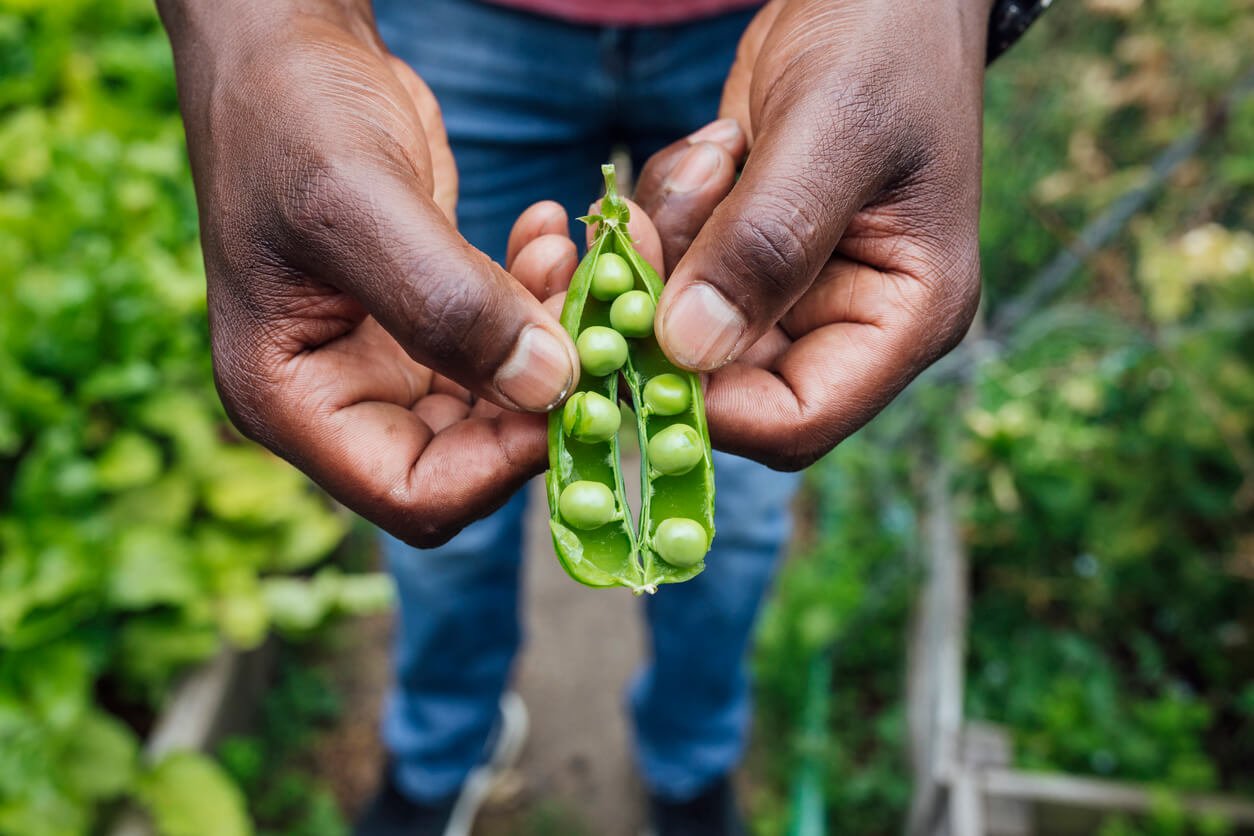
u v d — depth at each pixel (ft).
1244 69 2.16
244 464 2.21
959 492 2.16
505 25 1.40
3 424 1.96
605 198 1.02
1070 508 2.05
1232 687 2.01
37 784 1.72
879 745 2.21
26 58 2.68
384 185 0.90
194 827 1.77
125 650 1.95
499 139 1.47
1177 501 2.06
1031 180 2.67
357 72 0.97
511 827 2.22
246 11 0.99
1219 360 2.02
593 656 2.50
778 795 2.19
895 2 0.96
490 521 1.62
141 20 2.84
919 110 0.94
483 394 0.93
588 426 0.98
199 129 0.99
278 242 0.93
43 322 2.02
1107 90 2.41
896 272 1.00
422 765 1.97
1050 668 2.06
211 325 0.99
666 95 1.47
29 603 1.79
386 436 0.98
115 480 2.01
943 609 1.99
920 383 2.33
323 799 2.11
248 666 2.17
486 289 0.88
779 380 1.01
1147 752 1.83
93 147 2.38
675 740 1.96
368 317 1.03
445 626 1.72
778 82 0.98
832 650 2.28
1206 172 2.24
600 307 1.06
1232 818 1.69
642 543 1.03
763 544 1.62
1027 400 2.19
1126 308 2.12
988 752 1.78
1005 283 2.69
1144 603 2.15
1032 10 1.08
